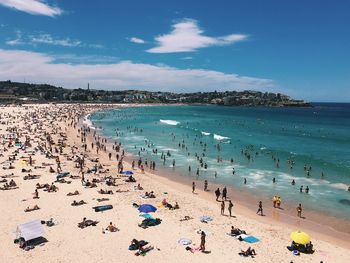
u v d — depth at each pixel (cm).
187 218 3494
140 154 7512
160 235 3039
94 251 2686
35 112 17925
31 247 2692
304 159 7019
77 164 5900
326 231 3391
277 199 4081
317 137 11169
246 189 4853
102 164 6222
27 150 7088
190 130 12388
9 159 5972
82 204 3766
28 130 10588
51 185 4338
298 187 4969
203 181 5275
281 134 11969
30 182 4606
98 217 3403
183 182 5209
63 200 3888
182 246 2834
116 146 7900
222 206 3756
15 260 2497
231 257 2689
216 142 9362
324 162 6725
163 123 15200
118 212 3556
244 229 3319
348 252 2891
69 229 3084
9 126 11662
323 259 2741
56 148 7350
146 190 4538
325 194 4634
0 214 3391
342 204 4222
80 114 18775
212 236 3078
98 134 10875
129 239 2928
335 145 9419
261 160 6900
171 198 4241
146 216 3391
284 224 3541
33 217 3341
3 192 4122
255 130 13262
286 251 2853
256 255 2741
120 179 5091
